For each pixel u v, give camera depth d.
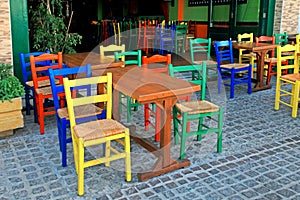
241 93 5.35
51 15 5.16
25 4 4.47
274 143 3.38
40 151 3.16
